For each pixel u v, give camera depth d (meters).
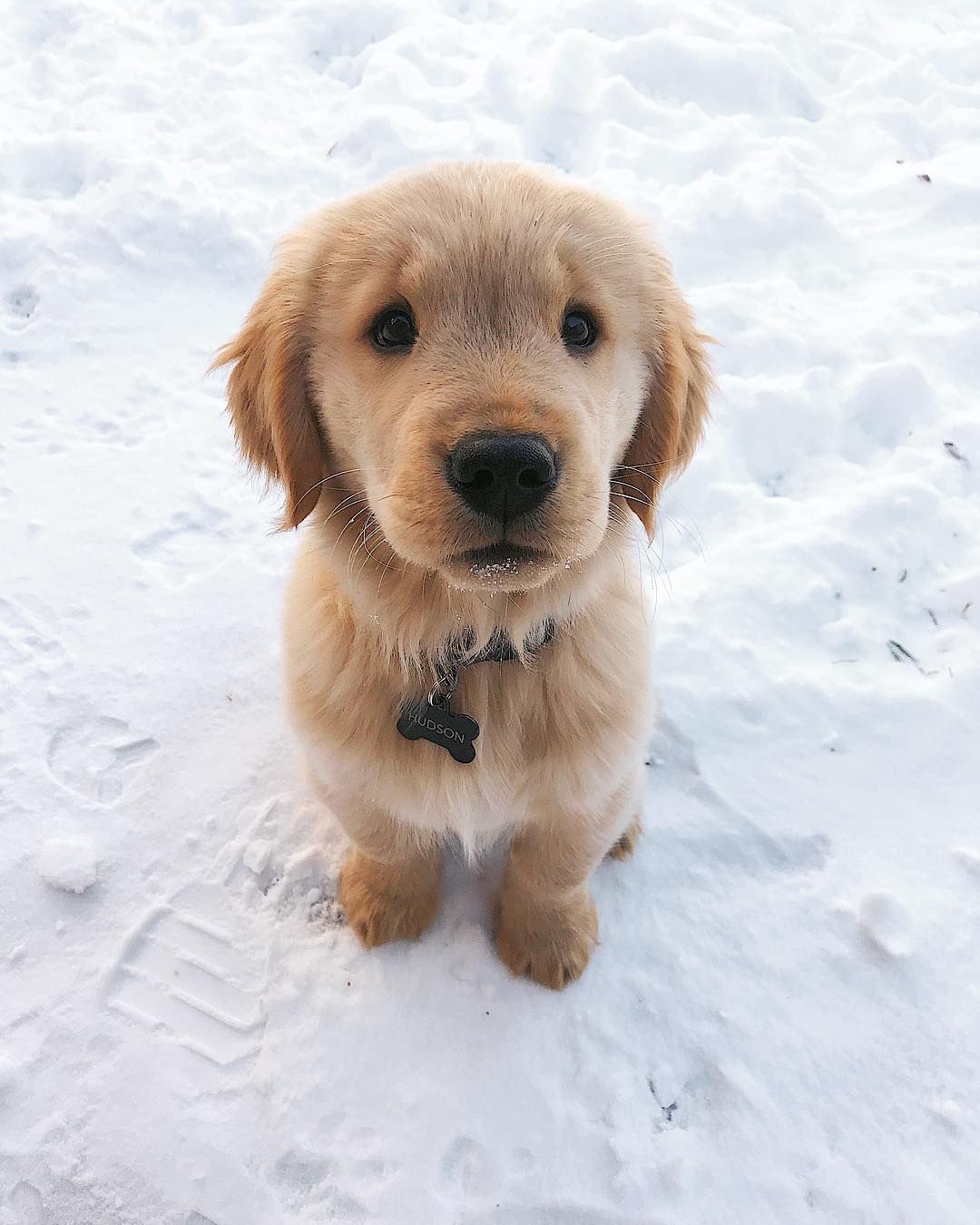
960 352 0.76
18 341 0.75
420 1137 0.42
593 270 0.34
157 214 0.83
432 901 0.48
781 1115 0.43
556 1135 0.42
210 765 0.53
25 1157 0.41
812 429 0.71
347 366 0.34
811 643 0.59
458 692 0.39
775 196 0.88
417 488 0.30
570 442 0.30
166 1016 0.45
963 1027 0.45
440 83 1.01
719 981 0.47
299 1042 0.44
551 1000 0.46
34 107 0.95
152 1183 0.40
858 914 0.48
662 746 0.55
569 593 0.37
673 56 1.03
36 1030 0.44
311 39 1.07
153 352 0.76
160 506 0.66
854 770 0.54
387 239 0.33
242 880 0.49
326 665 0.39
